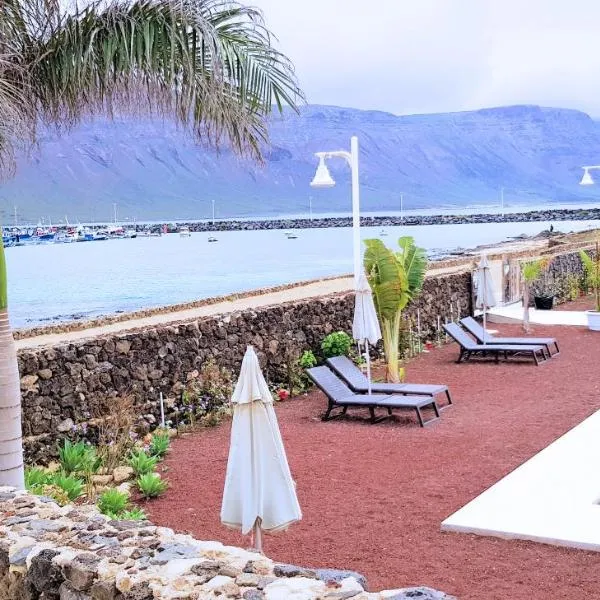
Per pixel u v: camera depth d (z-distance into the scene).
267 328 13.00
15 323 29.77
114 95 6.54
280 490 5.11
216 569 3.61
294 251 81.56
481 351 15.71
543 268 23.22
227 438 10.57
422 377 14.27
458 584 5.62
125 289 45.72
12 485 6.40
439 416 11.10
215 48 6.27
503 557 6.09
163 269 60.91
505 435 9.90
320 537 6.78
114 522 4.40
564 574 5.70
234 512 5.16
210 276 52.75
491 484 7.98
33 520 4.46
